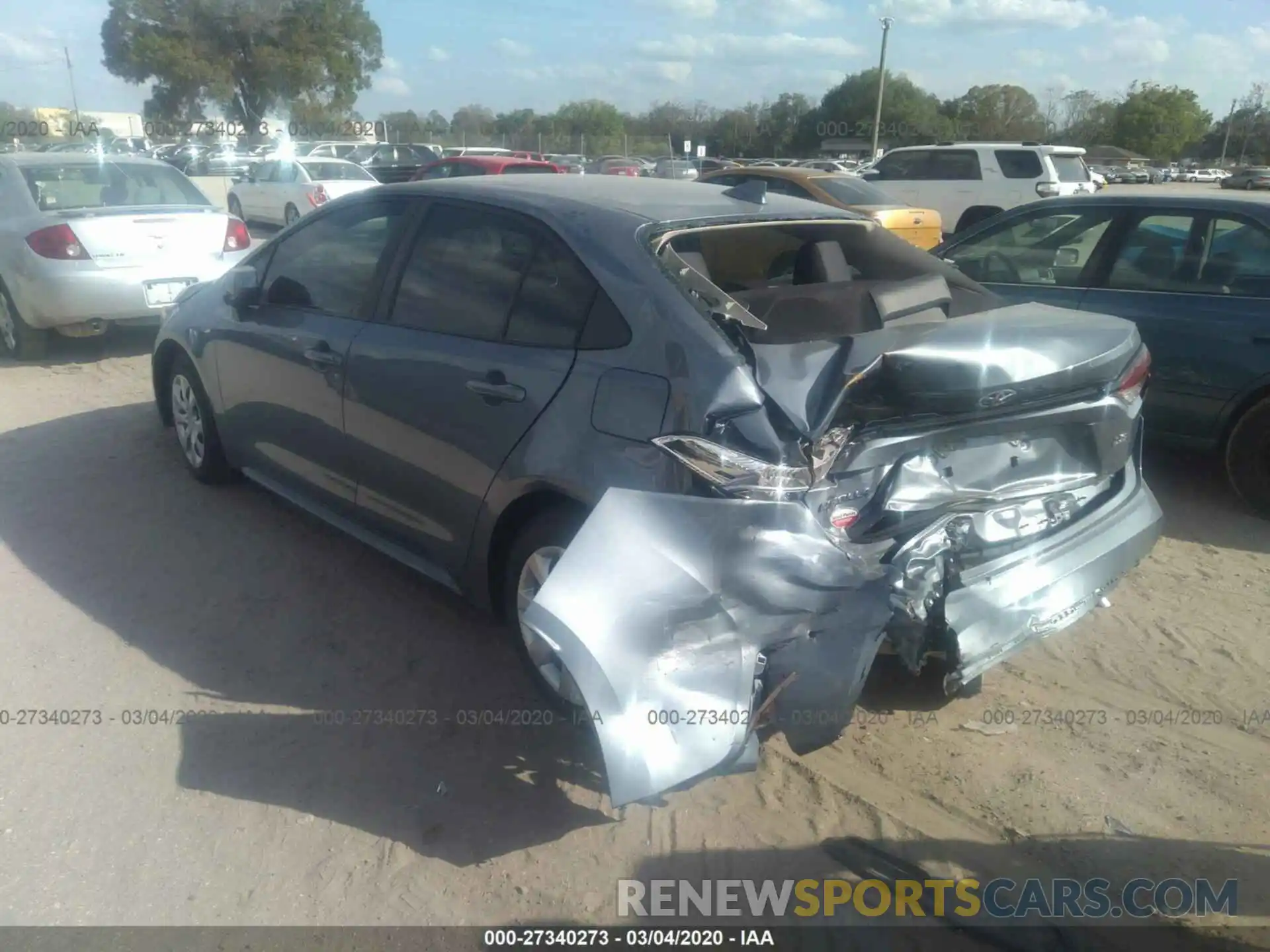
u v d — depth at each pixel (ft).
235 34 136.56
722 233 11.96
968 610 10.17
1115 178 142.72
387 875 9.46
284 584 14.80
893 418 10.00
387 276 13.58
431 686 12.37
